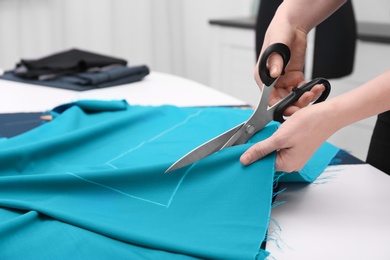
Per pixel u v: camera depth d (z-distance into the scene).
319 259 0.67
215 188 0.78
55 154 0.96
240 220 0.72
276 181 0.84
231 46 2.67
